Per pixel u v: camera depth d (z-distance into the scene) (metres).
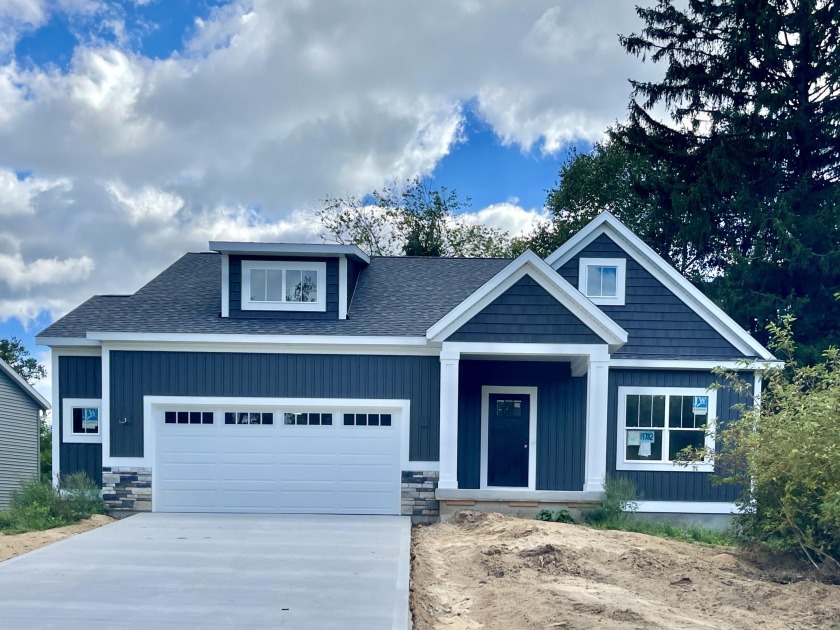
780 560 8.83
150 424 12.51
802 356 18.44
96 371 12.90
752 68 21.52
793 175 20.78
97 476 12.83
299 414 12.71
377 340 12.48
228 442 12.65
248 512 12.61
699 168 22.66
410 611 6.62
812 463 7.89
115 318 12.98
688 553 9.20
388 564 8.39
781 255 18.86
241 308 13.40
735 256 20.16
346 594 7.03
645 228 26.41
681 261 25.08
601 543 9.30
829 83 19.98
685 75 22.83
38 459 24.81
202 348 12.59
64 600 6.77
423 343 12.45
